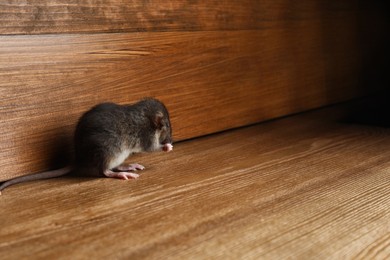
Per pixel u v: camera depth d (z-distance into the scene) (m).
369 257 0.53
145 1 0.83
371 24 1.25
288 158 0.79
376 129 0.95
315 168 0.74
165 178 0.73
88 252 0.54
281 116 1.06
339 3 1.15
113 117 0.74
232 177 0.72
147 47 0.84
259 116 1.01
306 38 1.08
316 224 0.58
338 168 0.74
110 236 0.57
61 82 0.76
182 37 0.88
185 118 0.90
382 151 0.81
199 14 0.90
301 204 0.63
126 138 0.75
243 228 0.58
